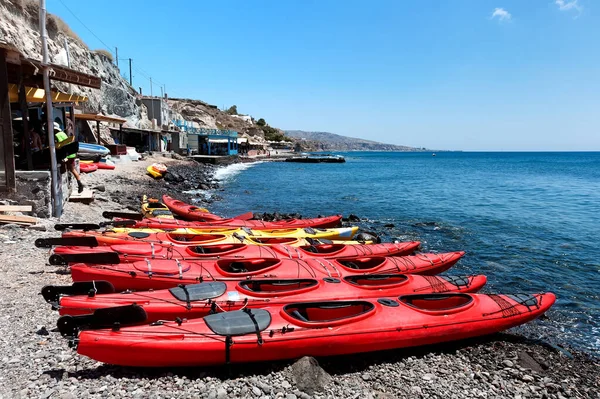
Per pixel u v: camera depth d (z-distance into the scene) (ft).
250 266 29.96
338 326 19.93
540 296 26.27
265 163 234.17
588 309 31.73
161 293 21.79
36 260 28.81
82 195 49.78
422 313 22.40
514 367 22.17
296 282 25.27
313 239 37.06
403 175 179.52
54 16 111.86
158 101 187.93
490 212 77.56
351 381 19.13
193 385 17.07
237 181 122.72
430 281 27.71
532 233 58.54
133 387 16.42
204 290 22.39
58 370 16.96
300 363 18.28
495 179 162.81
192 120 327.67
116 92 146.20
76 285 20.40
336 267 29.04
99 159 86.84
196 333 17.81
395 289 26.07
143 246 29.17
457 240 53.47
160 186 87.71
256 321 18.98
